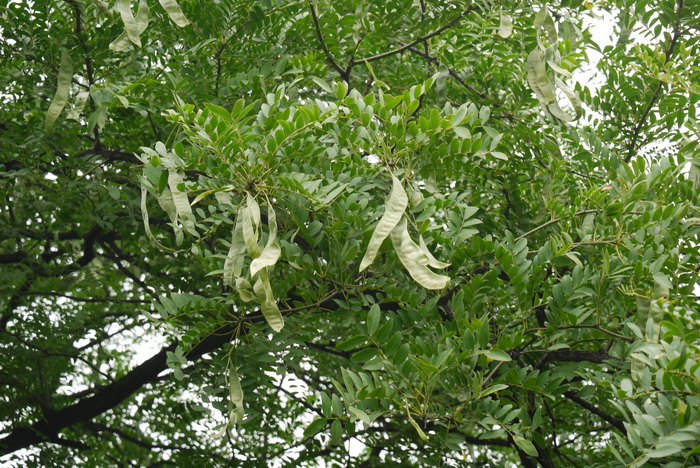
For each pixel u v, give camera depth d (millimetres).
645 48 4762
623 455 3074
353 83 5699
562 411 6125
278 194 3514
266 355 3924
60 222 6008
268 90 4926
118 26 4781
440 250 4129
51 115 3705
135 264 7105
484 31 5203
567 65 4441
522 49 5234
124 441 9141
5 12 4809
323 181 3832
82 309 7852
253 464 6766
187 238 4844
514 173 5363
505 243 4023
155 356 6777
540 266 3830
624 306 4184
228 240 4488
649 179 3854
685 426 2586
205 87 4629
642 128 5520
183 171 3457
